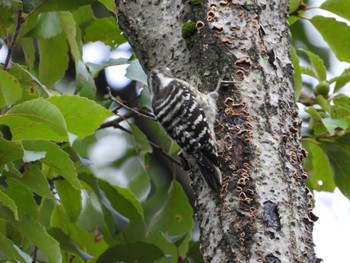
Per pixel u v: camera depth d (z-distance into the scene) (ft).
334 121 38.01
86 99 30.89
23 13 41.55
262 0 33.83
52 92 37.22
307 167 42.60
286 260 29.40
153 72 34.83
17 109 29.32
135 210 42.68
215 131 32.01
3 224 36.19
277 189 30.58
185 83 33.60
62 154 31.68
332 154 40.37
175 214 45.06
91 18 48.47
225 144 31.60
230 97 32.24
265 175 30.73
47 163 32.09
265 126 31.73
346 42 40.01
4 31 37.24
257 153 31.14
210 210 31.07
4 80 32.07
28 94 36.11
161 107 35.81
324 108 40.45
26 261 31.60
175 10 34.40
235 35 33.12
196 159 33.22
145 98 40.42
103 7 56.59
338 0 38.99
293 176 31.24
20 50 54.60
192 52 33.53
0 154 30.01
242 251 29.68
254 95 32.19
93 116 31.50
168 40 34.42
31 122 30.37
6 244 31.37
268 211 30.09
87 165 40.75
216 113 32.30
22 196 33.06
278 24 33.86
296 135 32.37
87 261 42.80
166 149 47.78
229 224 30.17
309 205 31.42
